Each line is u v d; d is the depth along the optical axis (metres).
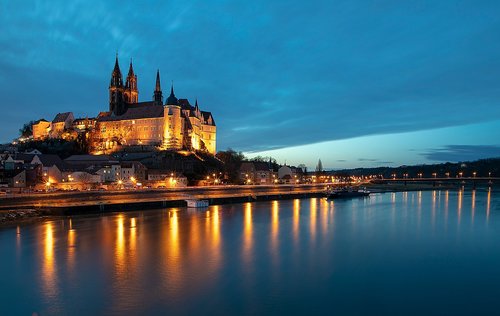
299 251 73.75
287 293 51.38
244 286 53.81
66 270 60.28
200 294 50.81
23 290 51.94
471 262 66.88
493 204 175.25
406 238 87.38
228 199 184.62
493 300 49.59
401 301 49.12
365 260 67.56
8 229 94.94
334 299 49.59
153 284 54.31
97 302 48.12
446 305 48.00
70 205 124.56
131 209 143.38
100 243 78.81
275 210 147.50
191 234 90.19
